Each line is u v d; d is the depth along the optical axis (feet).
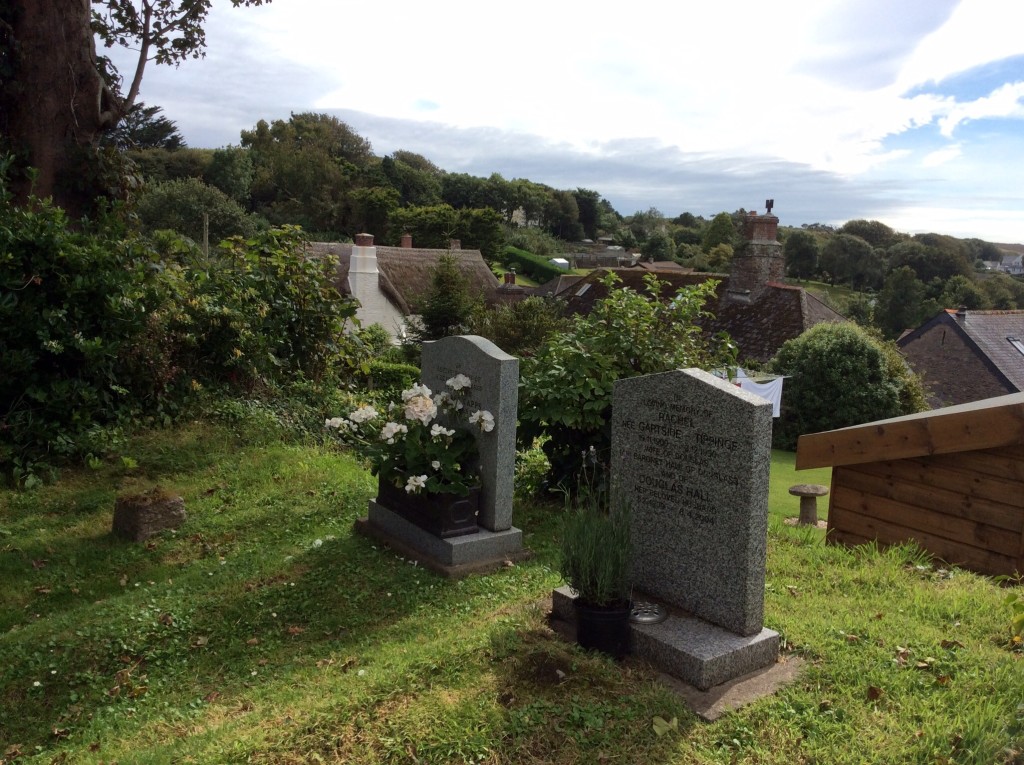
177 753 12.51
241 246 42.63
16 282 29.91
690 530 15.51
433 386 24.97
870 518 25.16
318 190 245.45
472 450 22.66
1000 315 103.71
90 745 14.01
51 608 20.33
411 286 117.08
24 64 37.65
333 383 43.88
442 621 18.17
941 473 23.20
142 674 16.81
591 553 14.73
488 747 11.63
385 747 11.71
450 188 308.40
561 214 334.03
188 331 36.19
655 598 16.31
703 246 280.31
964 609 17.01
